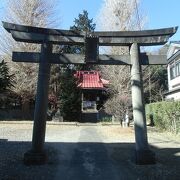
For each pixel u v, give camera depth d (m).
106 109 23.58
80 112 28.00
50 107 27.84
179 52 26.41
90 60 9.66
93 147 12.91
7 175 7.75
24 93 26.56
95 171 8.49
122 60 9.97
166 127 19.12
